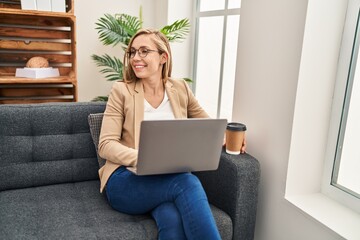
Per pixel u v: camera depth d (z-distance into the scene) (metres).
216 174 1.57
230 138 1.56
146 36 1.61
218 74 2.62
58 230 1.25
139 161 1.24
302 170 1.56
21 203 1.45
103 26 2.60
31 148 1.62
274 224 1.64
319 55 1.45
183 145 1.26
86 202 1.50
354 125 1.46
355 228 1.31
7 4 2.36
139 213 1.42
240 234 1.51
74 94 2.41
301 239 1.47
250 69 1.73
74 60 2.39
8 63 2.44
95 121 1.70
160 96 1.70
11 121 1.59
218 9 2.54
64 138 1.70
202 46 2.82
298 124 1.49
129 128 1.57
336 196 1.54
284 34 1.50
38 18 2.41
